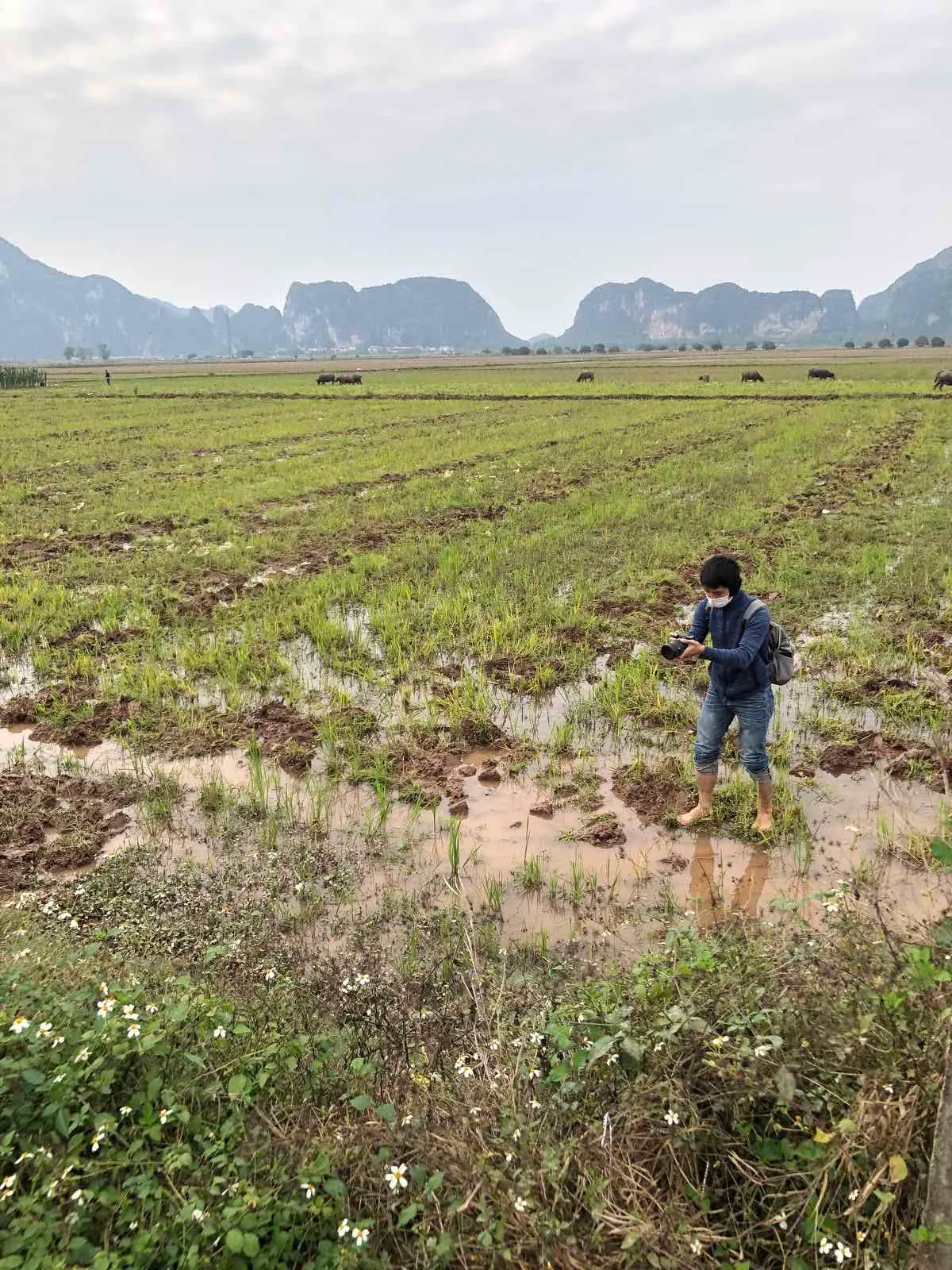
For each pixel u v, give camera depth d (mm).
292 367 136625
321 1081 2906
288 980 3682
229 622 9281
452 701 7016
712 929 4074
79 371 112188
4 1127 2545
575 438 23844
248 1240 2107
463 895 4613
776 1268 2199
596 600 9773
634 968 3461
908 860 4742
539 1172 2342
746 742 4949
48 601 9961
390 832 5266
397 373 91312
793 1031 2689
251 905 4531
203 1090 2732
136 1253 2125
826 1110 2506
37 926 4219
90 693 7449
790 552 11336
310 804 5613
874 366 78062
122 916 4426
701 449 21078
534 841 5164
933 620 8656
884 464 18219
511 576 10766
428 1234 2309
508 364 131250
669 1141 2420
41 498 16625
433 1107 2717
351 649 8336
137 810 5566
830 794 5535
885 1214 2158
